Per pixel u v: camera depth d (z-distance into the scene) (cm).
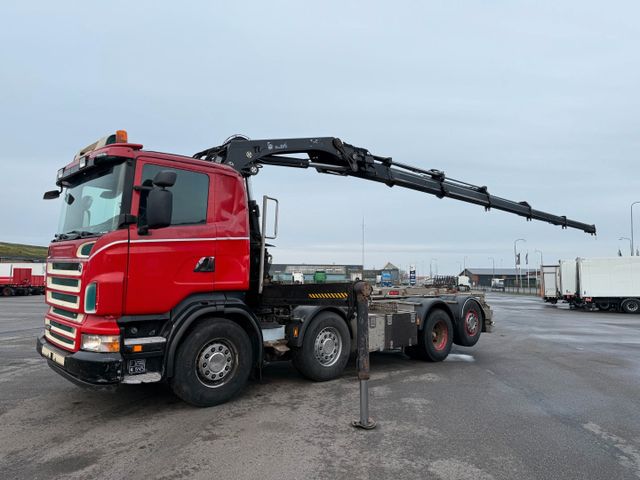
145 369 512
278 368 823
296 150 793
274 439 452
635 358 967
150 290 519
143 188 520
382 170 928
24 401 589
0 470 379
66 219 602
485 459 409
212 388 557
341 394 631
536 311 2744
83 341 488
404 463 396
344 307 740
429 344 895
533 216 1284
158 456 409
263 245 682
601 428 500
